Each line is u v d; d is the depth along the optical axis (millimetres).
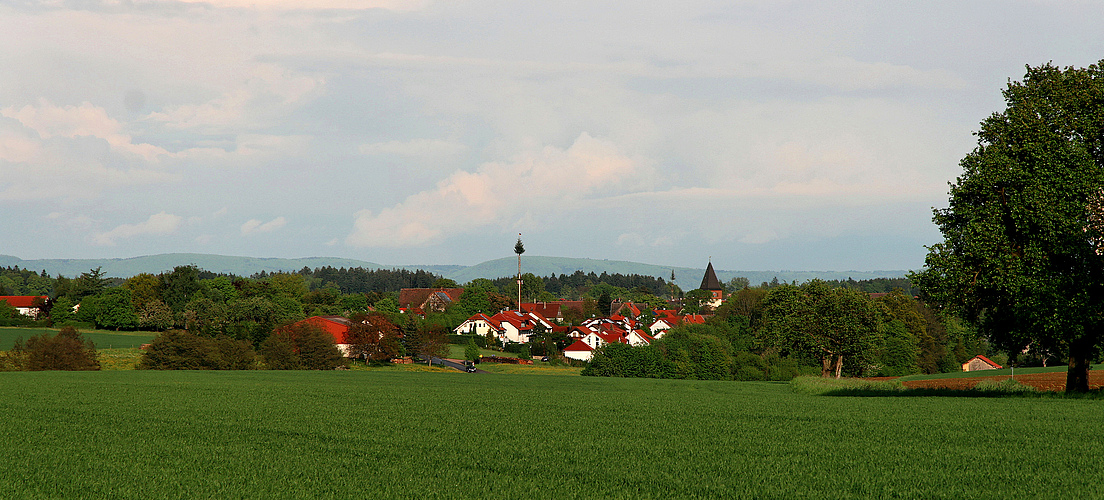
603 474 16578
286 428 23438
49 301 172250
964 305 34625
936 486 15258
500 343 160625
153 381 49875
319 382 53250
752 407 30219
